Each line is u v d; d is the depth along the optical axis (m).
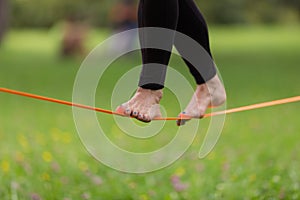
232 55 28.55
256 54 28.91
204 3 45.69
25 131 10.15
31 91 16.50
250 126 10.71
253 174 6.95
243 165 7.45
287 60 25.66
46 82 18.64
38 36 44.88
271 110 12.83
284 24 52.16
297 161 7.82
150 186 6.79
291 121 11.30
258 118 11.76
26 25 49.47
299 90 16.38
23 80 19.12
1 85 17.78
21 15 49.00
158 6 3.93
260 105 4.69
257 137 9.66
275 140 9.37
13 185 6.50
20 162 7.27
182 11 4.16
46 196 6.46
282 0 48.62
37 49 34.75
